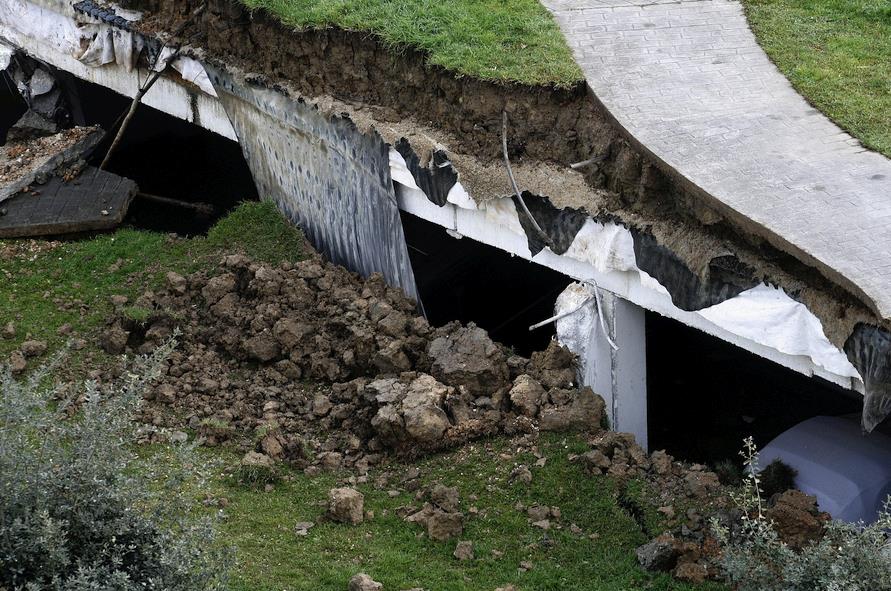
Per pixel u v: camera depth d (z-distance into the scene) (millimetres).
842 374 8172
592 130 10078
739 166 9203
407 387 9461
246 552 8055
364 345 10016
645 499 8539
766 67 10945
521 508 8594
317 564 7984
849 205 8703
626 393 9992
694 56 11078
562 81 10336
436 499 8625
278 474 8977
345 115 11375
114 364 10430
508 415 9367
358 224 11633
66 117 15891
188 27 13359
